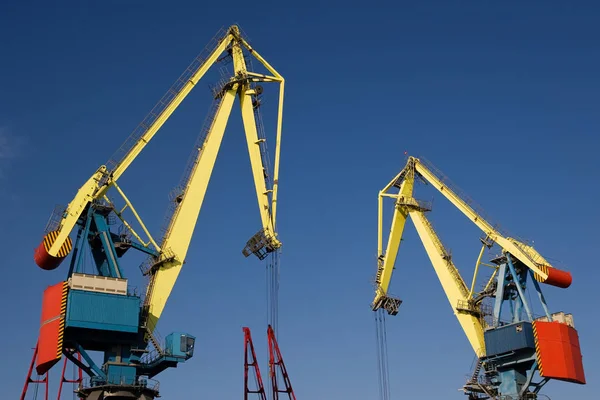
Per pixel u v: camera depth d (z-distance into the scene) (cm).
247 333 6359
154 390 5525
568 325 6700
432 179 7644
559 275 6712
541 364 6425
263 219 6038
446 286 7350
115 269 5606
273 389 6166
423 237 7594
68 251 5512
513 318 6875
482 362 6969
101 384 5391
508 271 6988
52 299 5394
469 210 7312
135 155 5972
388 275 7569
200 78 6334
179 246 5850
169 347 5672
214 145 6156
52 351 5225
